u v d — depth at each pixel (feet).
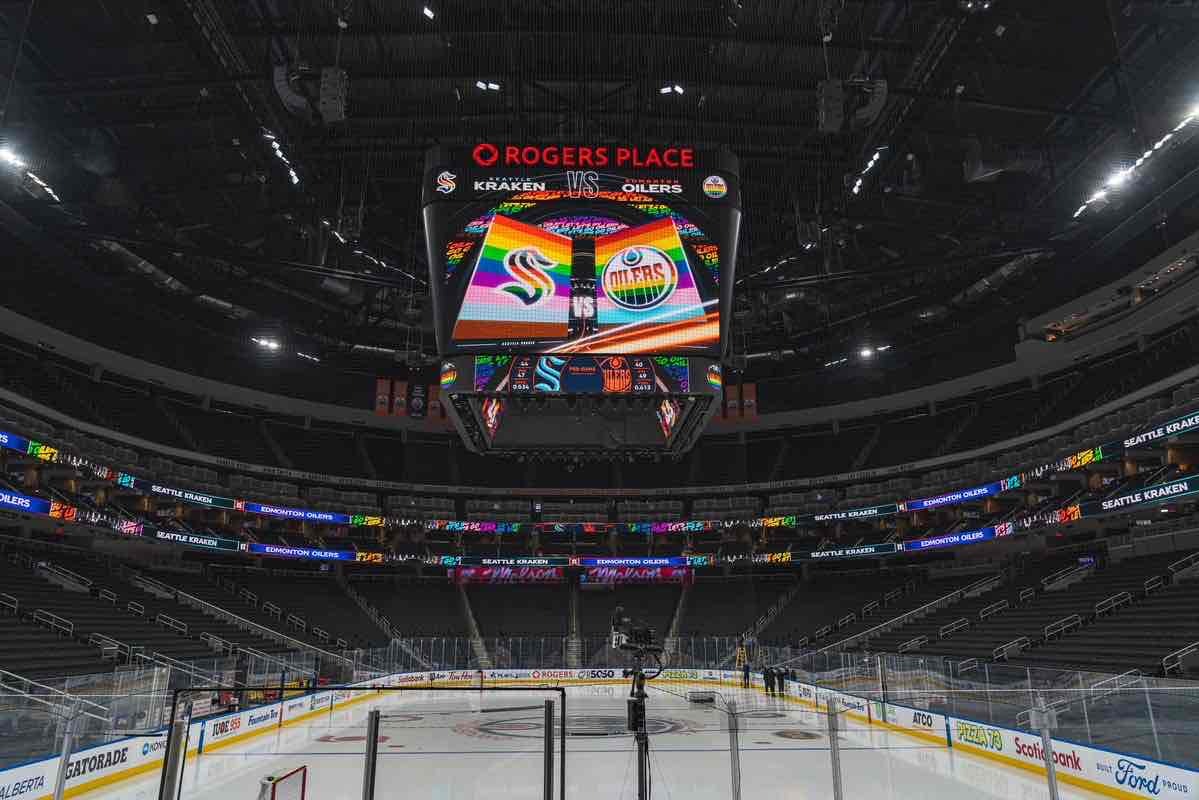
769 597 162.50
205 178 93.09
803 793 41.39
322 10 69.77
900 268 93.30
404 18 69.46
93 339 125.70
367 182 93.86
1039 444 123.44
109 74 75.66
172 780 22.66
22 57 72.02
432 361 127.44
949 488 129.80
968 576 142.20
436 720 71.82
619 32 70.23
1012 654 91.20
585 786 43.52
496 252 49.08
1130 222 91.50
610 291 48.80
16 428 85.56
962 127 84.38
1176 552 99.25
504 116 82.79
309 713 76.13
